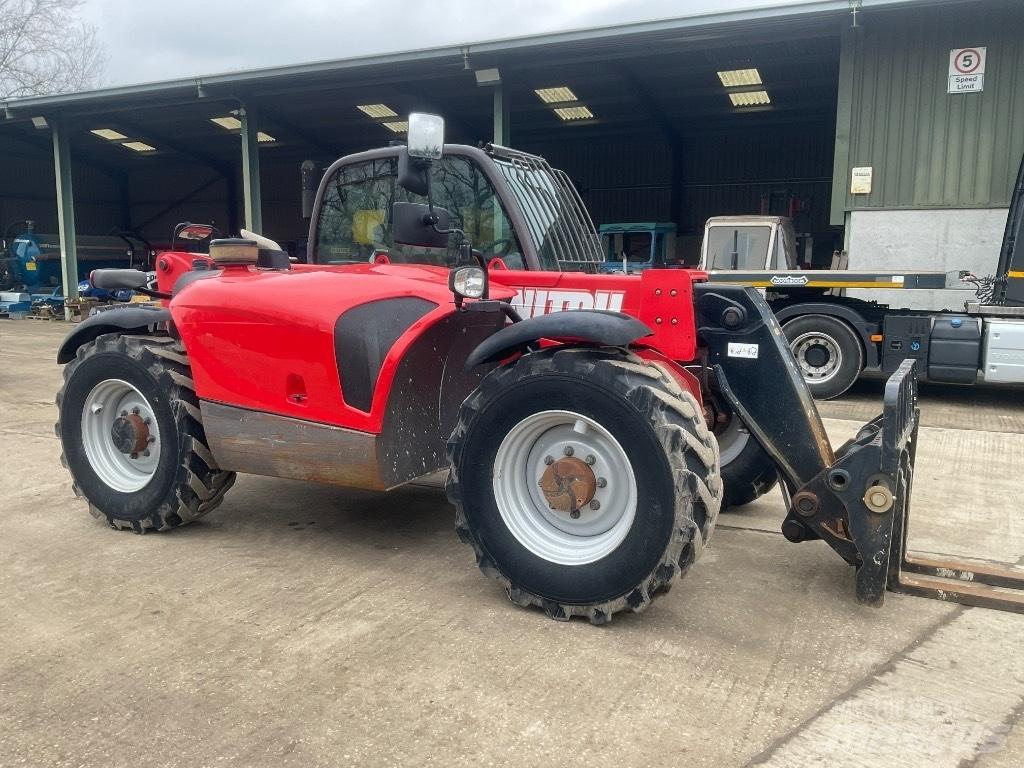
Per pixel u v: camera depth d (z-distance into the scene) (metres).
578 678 2.57
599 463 2.97
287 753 2.19
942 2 10.29
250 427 3.55
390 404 3.33
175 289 4.30
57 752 2.19
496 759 2.16
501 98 13.64
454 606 3.11
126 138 24.75
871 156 11.16
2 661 2.67
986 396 8.62
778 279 8.44
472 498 3.09
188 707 2.40
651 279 3.32
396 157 4.16
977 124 10.73
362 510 4.30
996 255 10.80
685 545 2.77
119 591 3.23
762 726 2.32
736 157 22.42
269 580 3.35
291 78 14.89
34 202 27.75
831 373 8.34
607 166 23.66
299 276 3.59
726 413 4.21
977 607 3.14
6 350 11.87
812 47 14.34
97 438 4.02
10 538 3.85
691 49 12.52
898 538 3.18
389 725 2.31
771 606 3.14
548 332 2.88
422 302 3.41
